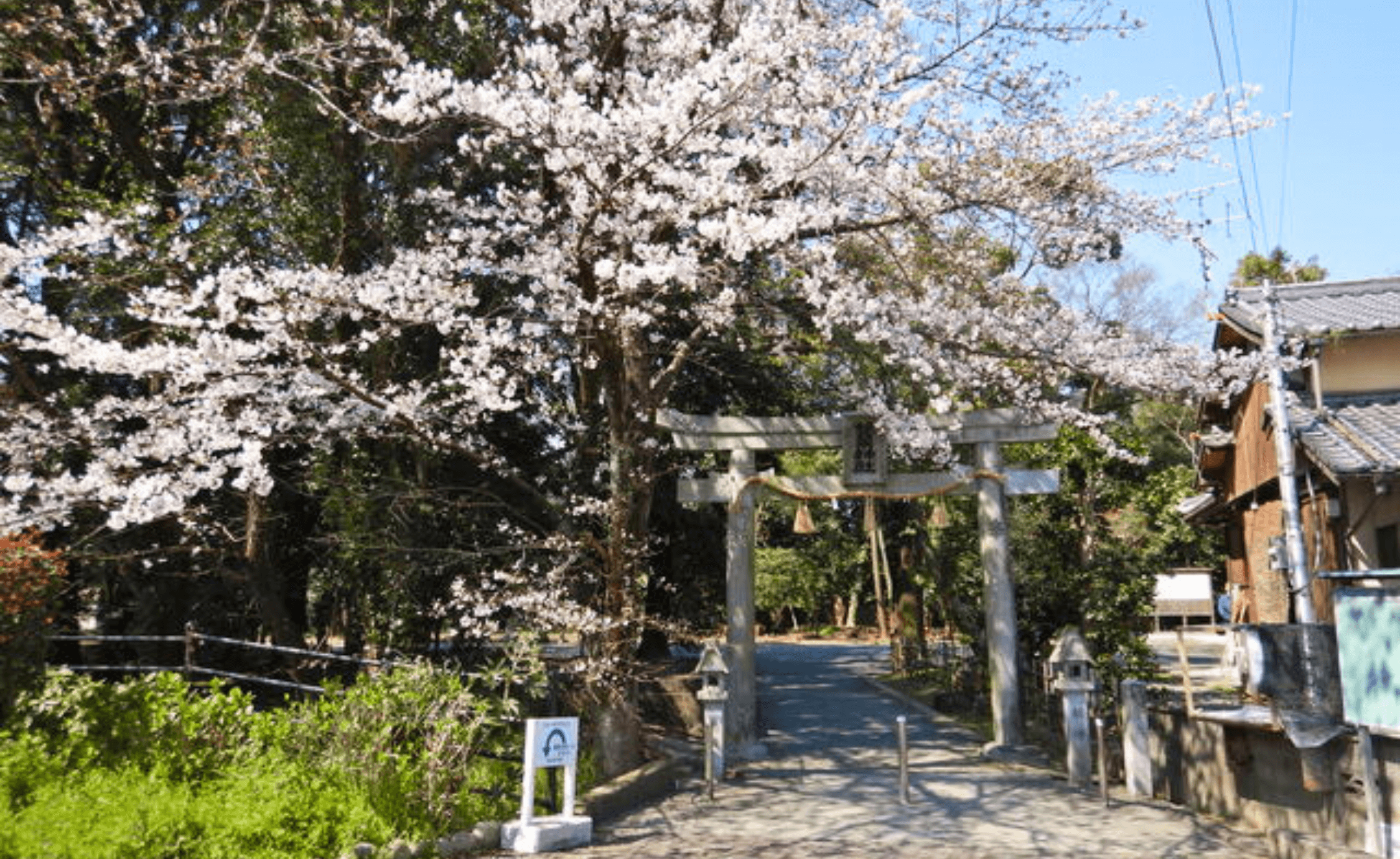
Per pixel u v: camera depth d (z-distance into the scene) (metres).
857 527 32.88
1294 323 12.56
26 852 4.86
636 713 11.16
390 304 8.96
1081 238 10.78
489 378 9.51
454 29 13.12
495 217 11.36
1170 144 10.51
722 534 18.14
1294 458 11.06
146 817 5.47
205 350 7.80
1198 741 9.17
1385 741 6.39
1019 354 10.84
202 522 12.70
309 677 14.30
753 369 16.06
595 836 8.12
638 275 8.23
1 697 6.82
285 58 10.56
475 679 9.49
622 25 10.27
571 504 13.26
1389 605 6.25
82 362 7.64
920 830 8.41
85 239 8.81
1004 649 12.80
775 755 12.98
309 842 5.92
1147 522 16.45
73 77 10.70
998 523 13.19
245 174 12.78
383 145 12.69
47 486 8.03
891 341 10.02
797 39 8.88
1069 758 10.60
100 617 15.15
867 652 31.84
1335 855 6.46
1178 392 11.20
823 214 8.60
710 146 8.74
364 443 13.95
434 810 7.21
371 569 13.98
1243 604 16.22
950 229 11.06
